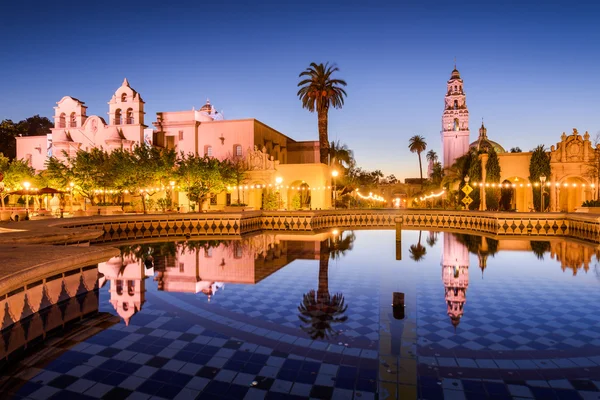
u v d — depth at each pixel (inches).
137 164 1208.8
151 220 921.5
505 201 1606.8
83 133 1675.7
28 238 449.7
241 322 279.7
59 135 1668.3
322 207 1476.4
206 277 427.5
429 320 285.1
